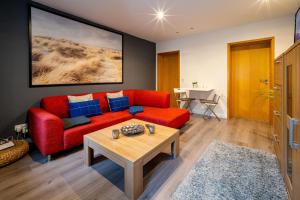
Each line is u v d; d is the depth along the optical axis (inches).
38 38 106.2
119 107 137.7
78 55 129.0
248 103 163.3
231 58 166.9
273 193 57.8
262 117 156.6
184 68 191.5
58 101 108.6
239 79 166.6
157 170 73.9
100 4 108.3
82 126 94.1
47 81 112.0
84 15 126.2
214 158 83.2
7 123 95.8
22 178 67.9
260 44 152.3
